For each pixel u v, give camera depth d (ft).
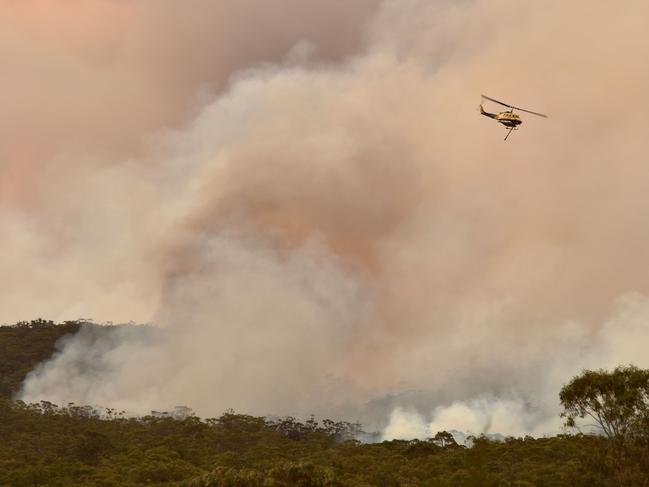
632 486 179.63
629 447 184.75
